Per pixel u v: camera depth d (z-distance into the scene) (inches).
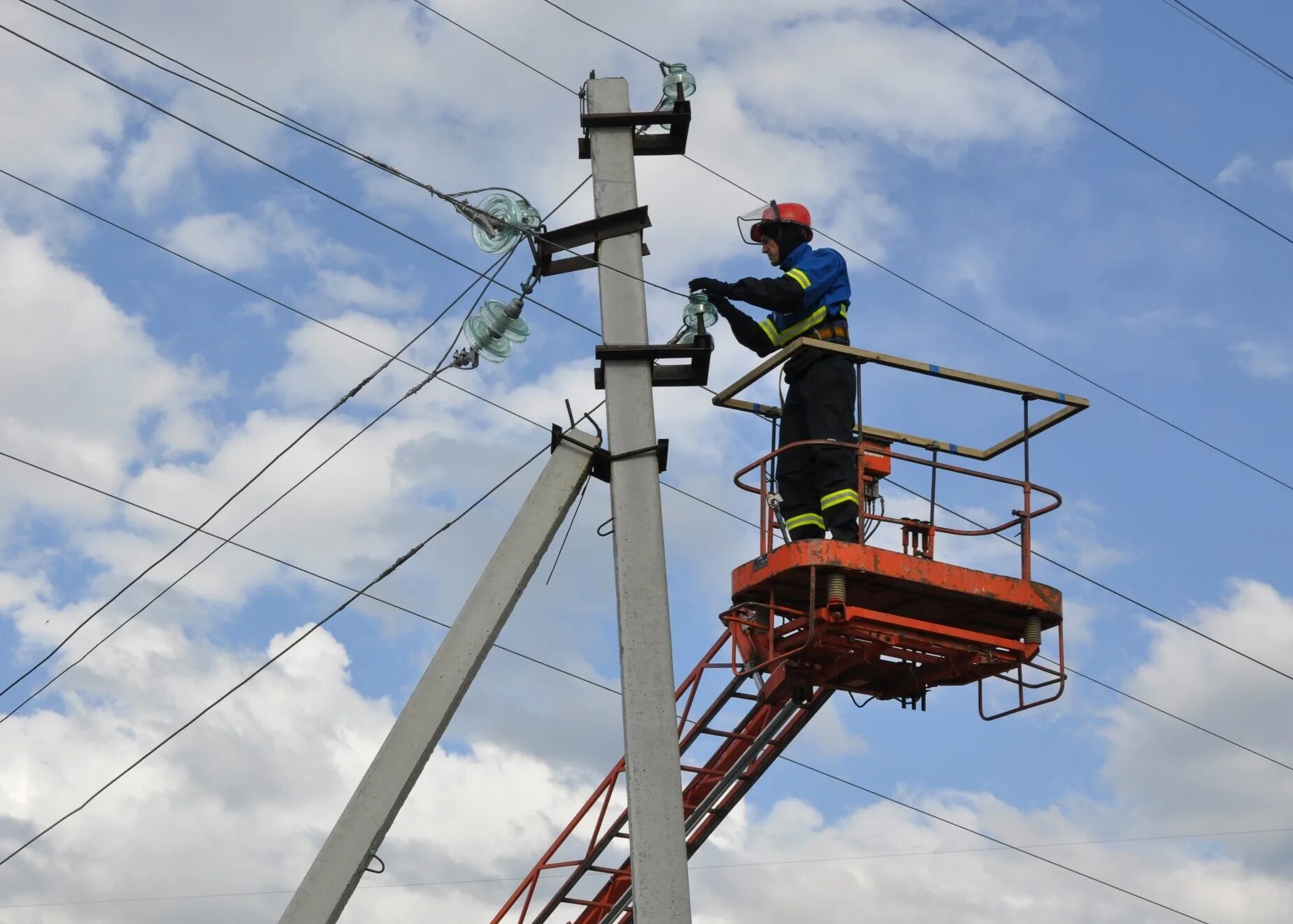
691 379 417.4
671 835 361.7
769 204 486.0
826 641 462.3
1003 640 469.1
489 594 384.5
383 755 366.0
